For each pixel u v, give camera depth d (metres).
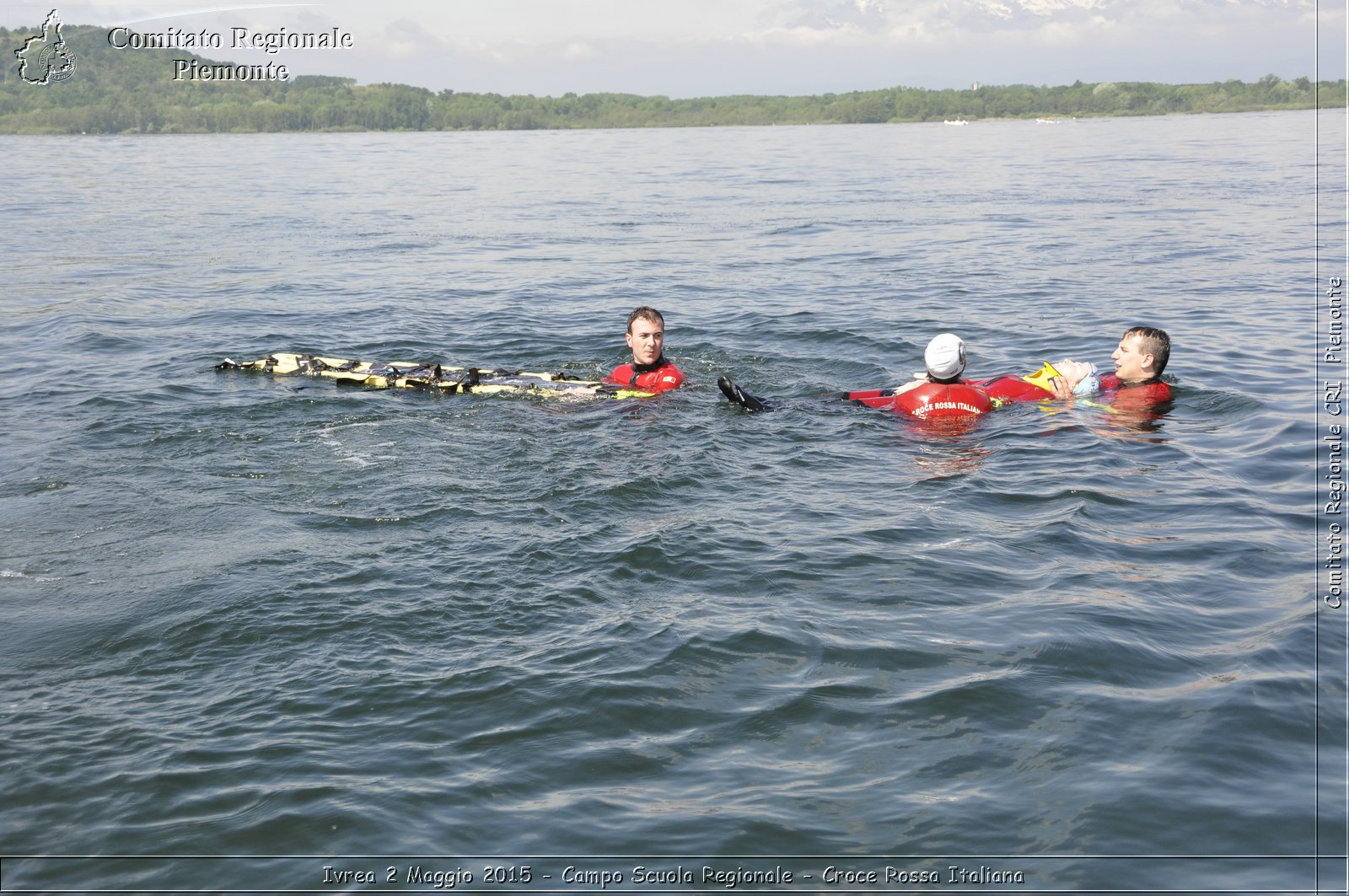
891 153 51.16
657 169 41.59
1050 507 5.86
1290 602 4.64
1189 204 23.50
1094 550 5.25
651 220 23.23
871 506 5.89
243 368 9.26
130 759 3.61
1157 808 3.29
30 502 6.13
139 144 60.44
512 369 8.84
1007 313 12.05
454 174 38.59
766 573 4.98
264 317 12.45
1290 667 4.07
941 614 4.57
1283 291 12.88
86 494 6.25
